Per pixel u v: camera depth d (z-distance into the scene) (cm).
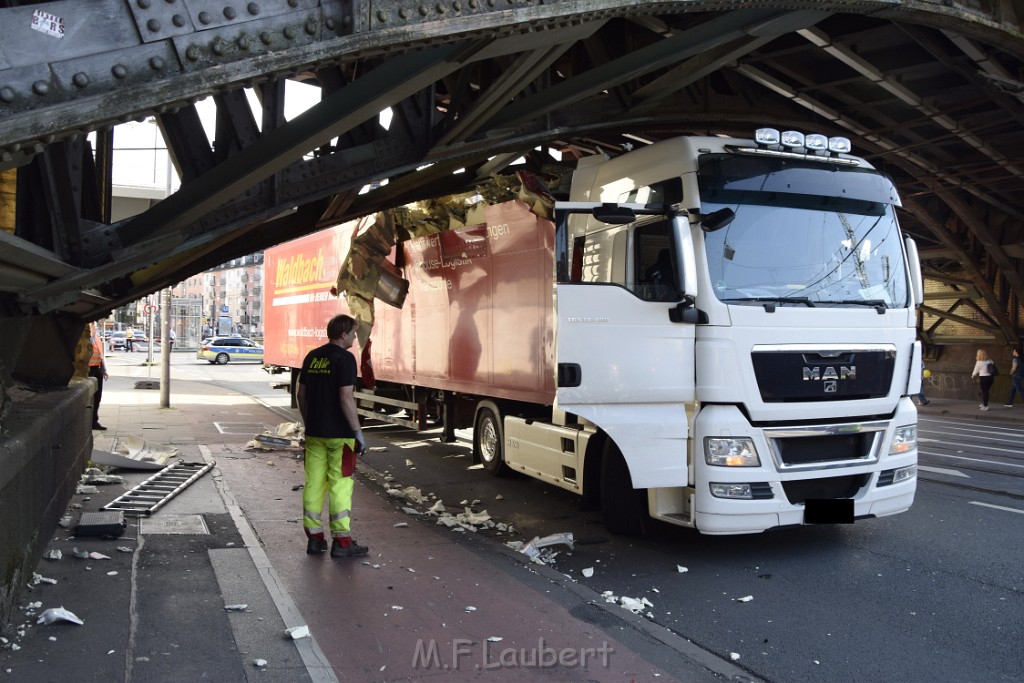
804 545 692
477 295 973
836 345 643
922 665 444
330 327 625
